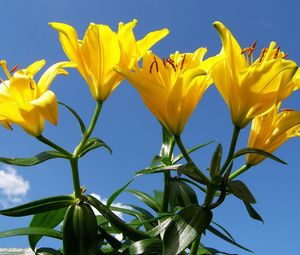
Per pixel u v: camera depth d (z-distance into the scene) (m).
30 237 0.84
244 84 0.69
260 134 0.76
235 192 0.70
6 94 0.74
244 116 0.70
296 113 0.75
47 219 0.88
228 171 0.71
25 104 0.72
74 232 0.75
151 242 0.75
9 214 0.76
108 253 0.81
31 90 0.74
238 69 0.70
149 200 0.95
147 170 0.77
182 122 0.72
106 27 0.74
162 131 0.93
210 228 0.84
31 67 0.80
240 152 0.72
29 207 0.77
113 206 0.93
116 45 0.74
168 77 0.74
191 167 0.72
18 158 0.76
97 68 0.75
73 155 0.77
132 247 0.74
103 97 0.76
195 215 0.71
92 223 0.76
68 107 0.76
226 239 0.83
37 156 0.77
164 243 0.69
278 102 0.70
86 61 0.75
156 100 0.71
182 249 0.67
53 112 0.70
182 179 0.90
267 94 0.69
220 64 0.71
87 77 0.76
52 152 0.77
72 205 0.77
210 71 0.70
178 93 0.70
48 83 0.74
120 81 0.77
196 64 0.75
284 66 0.67
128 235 0.76
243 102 0.70
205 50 0.76
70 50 0.75
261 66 0.68
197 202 0.90
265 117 0.76
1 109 0.72
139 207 0.95
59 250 0.89
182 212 0.71
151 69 0.72
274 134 0.75
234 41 0.69
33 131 0.74
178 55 0.77
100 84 0.75
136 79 0.70
